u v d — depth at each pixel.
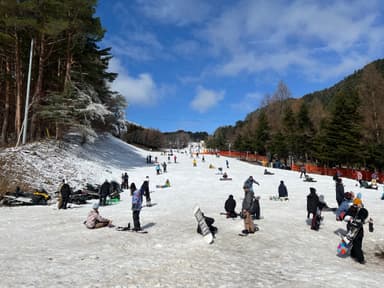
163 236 9.82
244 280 6.00
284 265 7.35
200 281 5.81
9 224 11.30
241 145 79.75
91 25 31.36
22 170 21.69
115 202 18.95
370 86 46.34
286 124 63.41
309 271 6.94
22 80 32.91
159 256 7.53
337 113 47.75
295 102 75.94
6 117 32.25
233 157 77.56
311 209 11.73
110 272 6.15
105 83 41.72
